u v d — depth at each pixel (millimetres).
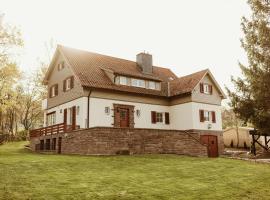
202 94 30234
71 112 26844
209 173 14078
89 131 19500
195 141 23062
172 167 15398
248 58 18203
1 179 10453
